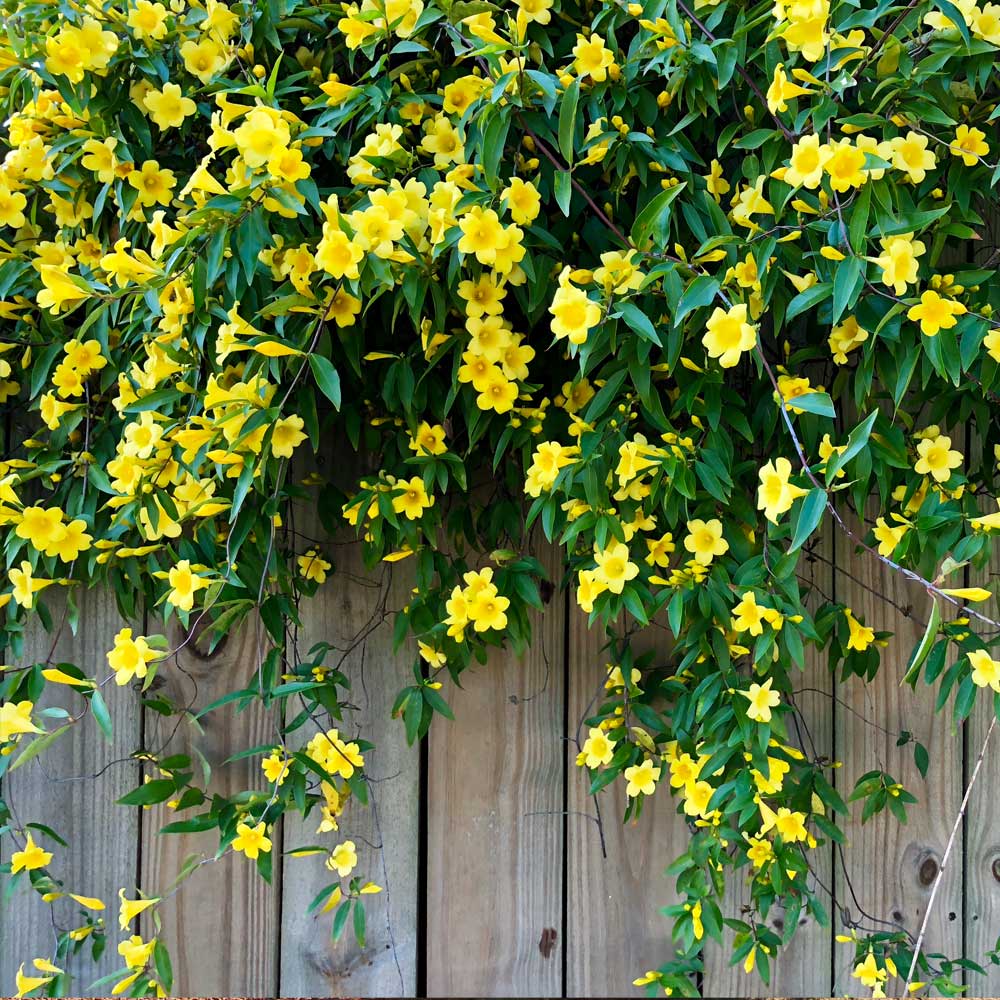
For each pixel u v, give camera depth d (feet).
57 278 3.16
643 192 3.34
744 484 3.74
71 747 4.18
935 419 3.60
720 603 3.35
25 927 4.16
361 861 4.26
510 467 3.81
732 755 3.56
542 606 3.85
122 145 3.29
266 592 3.68
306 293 3.05
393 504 3.51
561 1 3.34
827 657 4.33
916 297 3.14
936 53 2.93
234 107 2.88
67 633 4.18
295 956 4.23
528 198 2.93
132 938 3.61
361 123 3.15
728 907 4.35
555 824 4.29
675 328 3.02
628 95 3.19
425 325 3.23
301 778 3.55
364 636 4.23
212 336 3.29
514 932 4.28
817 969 4.31
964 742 4.38
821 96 2.79
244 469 3.03
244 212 2.99
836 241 2.83
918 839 4.35
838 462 2.61
